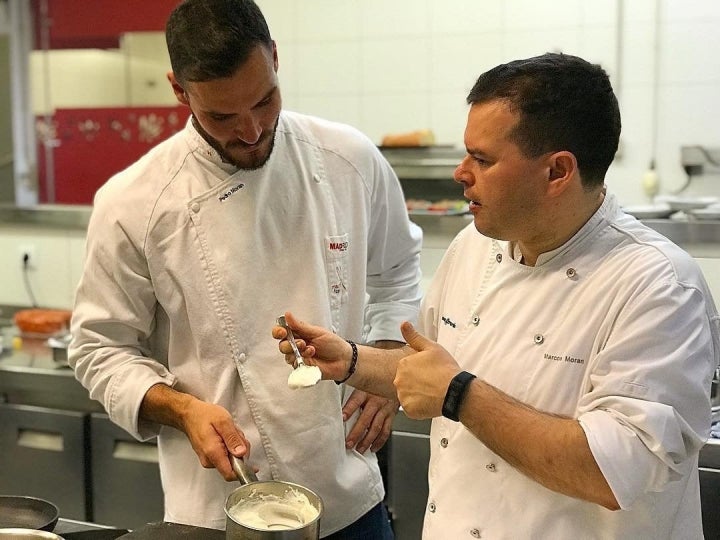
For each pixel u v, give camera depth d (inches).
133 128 130.7
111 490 99.5
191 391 58.4
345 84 119.6
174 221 56.6
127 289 57.4
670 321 40.4
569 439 39.6
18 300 125.7
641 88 107.1
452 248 53.7
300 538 42.0
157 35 126.6
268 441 57.7
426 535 49.9
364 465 62.6
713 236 94.8
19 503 53.9
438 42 114.5
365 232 62.5
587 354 43.2
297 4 120.1
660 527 44.1
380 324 67.7
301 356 51.4
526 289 46.4
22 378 100.4
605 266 43.8
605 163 42.9
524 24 110.5
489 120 41.7
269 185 57.6
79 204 135.8
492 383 46.0
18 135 136.5
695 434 40.3
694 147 105.0
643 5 105.6
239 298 56.7
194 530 50.3
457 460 48.1
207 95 48.4
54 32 133.0
